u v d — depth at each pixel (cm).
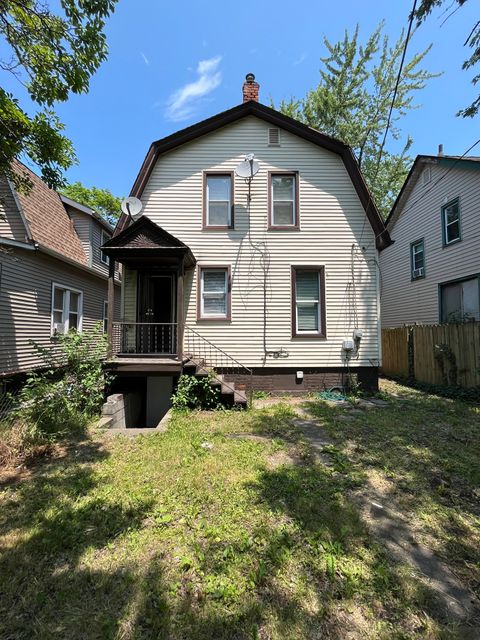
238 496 319
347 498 322
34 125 508
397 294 1510
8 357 835
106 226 1461
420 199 1333
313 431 533
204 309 873
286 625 185
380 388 967
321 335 866
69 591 208
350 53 1742
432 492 337
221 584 212
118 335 849
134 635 179
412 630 185
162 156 884
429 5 462
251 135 893
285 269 875
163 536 261
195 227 871
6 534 264
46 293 1005
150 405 765
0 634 181
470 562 240
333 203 888
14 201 905
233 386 735
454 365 870
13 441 423
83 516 288
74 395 565
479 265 1029
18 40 463
